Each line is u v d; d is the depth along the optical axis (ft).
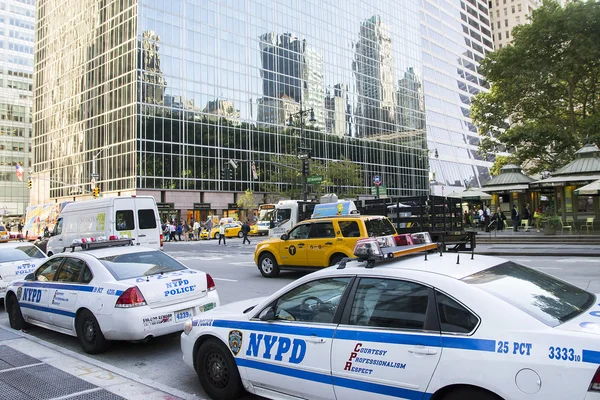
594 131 92.84
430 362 10.30
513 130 101.19
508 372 9.30
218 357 14.82
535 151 104.58
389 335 11.12
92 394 15.31
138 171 157.07
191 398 14.88
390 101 254.27
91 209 54.39
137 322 19.27
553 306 10.71
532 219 96.48
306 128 207.41
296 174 172.65
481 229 99.66
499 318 9.95
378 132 243.81
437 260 12.92
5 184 299.79
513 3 388.98
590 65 92.32
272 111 196.65
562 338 9.12
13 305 26.22
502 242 73.31
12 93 310.24
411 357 10.60
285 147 199.21
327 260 39.58
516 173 98.43
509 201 108.58
